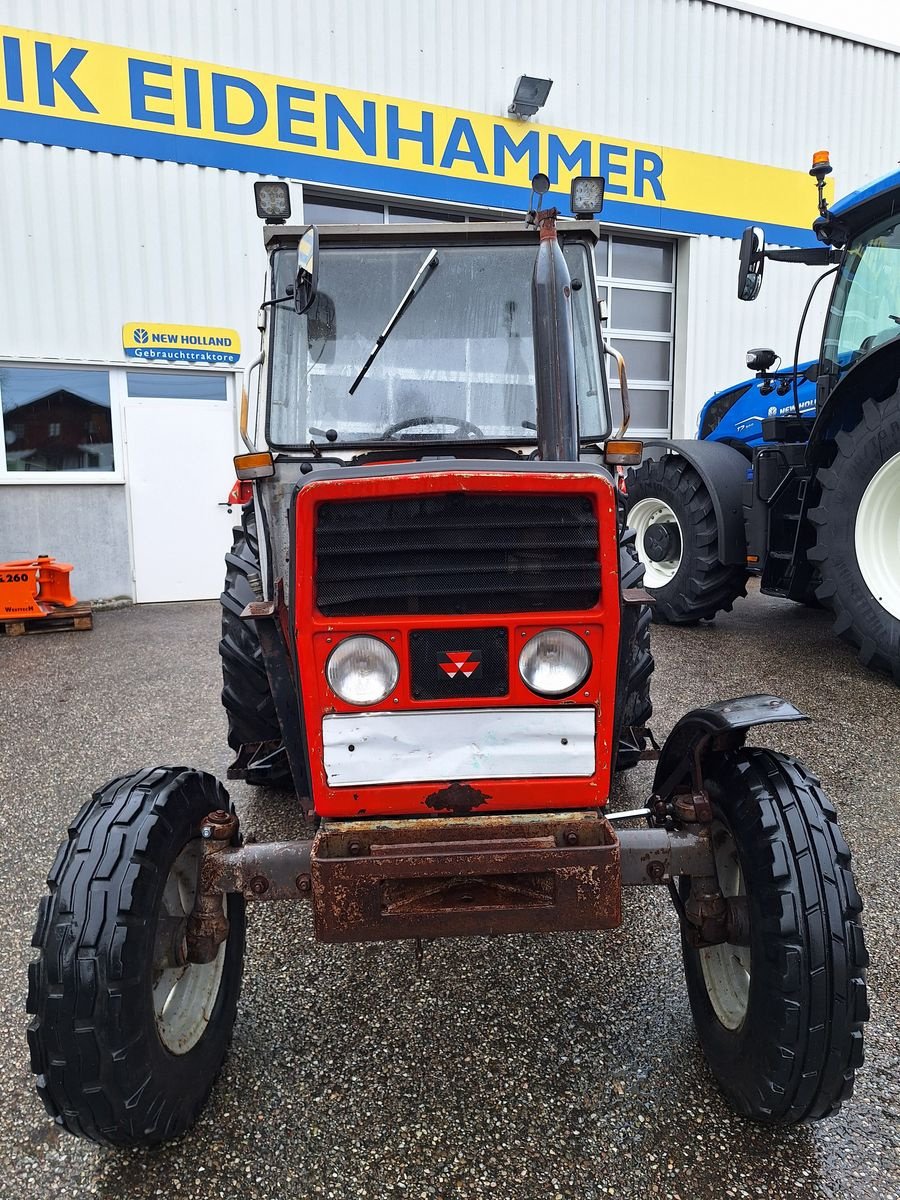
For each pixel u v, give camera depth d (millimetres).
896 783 3305
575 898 1615
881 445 4176
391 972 2266
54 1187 1619
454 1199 1569
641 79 8922
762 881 1635
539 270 1917
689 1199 1565
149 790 1744
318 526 1636
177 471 7832
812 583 5016
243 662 2891
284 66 7582
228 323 7707
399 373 2451
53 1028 1488
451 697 1697
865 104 10117
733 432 6324
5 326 7051
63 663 5516
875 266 4574
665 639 5734
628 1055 1938
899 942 2332
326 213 8211
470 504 1638
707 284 9641
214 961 1917
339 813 1735
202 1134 1731
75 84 7012
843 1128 1727
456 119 8219
